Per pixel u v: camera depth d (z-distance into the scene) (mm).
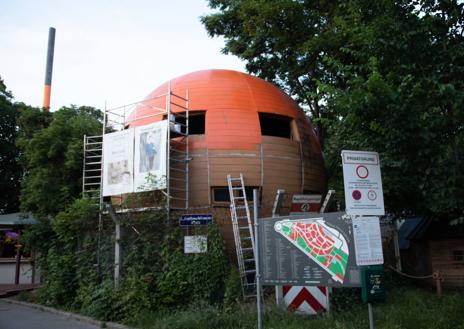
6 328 10859
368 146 8867
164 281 11359
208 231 11969
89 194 17047
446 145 7719
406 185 10891
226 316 9555
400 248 16812
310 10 16031
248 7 16594
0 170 33781
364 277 6242
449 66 7867
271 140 14477
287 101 16297
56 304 14102
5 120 33219
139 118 14945
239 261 11875
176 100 15000
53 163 18750
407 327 7980
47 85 40625
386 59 8211
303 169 15039
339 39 14234
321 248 7078
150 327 10023
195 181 13633
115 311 11445
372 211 6383
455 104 7027
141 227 12422
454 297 10289
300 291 9633
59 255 15078
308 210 12930
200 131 15875
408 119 7105
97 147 19016
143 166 13289
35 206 19281
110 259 13094
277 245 7602
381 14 8547
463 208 7750
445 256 15125
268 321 8891
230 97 14859
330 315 8914
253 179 13797
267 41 19250
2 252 23844
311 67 18016
